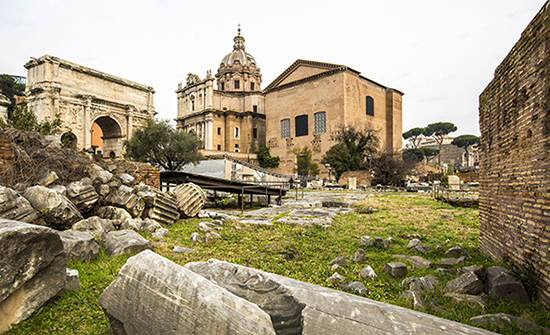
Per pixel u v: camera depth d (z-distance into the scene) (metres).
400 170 40.50
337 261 5.58
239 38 84.50
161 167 36.00
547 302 3.50
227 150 68.50
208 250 6.54
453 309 3.54
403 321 2.03
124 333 2.57
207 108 66.31
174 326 2.16
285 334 2.00
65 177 7.27
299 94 59.62
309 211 13.73
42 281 3.25
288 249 6.95
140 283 2.45
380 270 5.35
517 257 4.45
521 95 4.44
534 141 4.02
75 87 38.84
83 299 3.64
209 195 19.44
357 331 2.02
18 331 2.90
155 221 8.17
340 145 47.66
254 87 79.50
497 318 3.20
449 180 29.20
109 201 7.71
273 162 61.91
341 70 53.16
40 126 14.59
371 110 59.41
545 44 3.72
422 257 6.22
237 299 2.05
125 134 44.69
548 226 3.61
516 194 4.57
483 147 6.38
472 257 5.90
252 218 11.71
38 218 5.37
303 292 2.43
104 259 5.19
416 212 14.01
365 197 22.39
